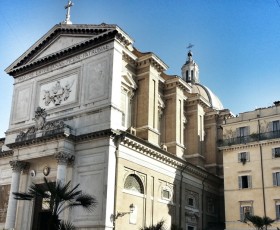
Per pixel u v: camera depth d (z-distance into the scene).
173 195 42.34
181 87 48.72
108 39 38.56
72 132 37.12
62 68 41.53
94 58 39.03
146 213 37.38
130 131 39.81
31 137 38.38
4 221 41.28
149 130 40.84
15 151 39.00
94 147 35.22
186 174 45.38
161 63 43.97
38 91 43.03
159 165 40.75
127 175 35.91
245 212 42.72
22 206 38.53
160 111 47.06
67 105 39.28
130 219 35.22
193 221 44.94
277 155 42.56
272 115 44.31
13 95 45.62
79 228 33.31
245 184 43.75
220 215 50.97
